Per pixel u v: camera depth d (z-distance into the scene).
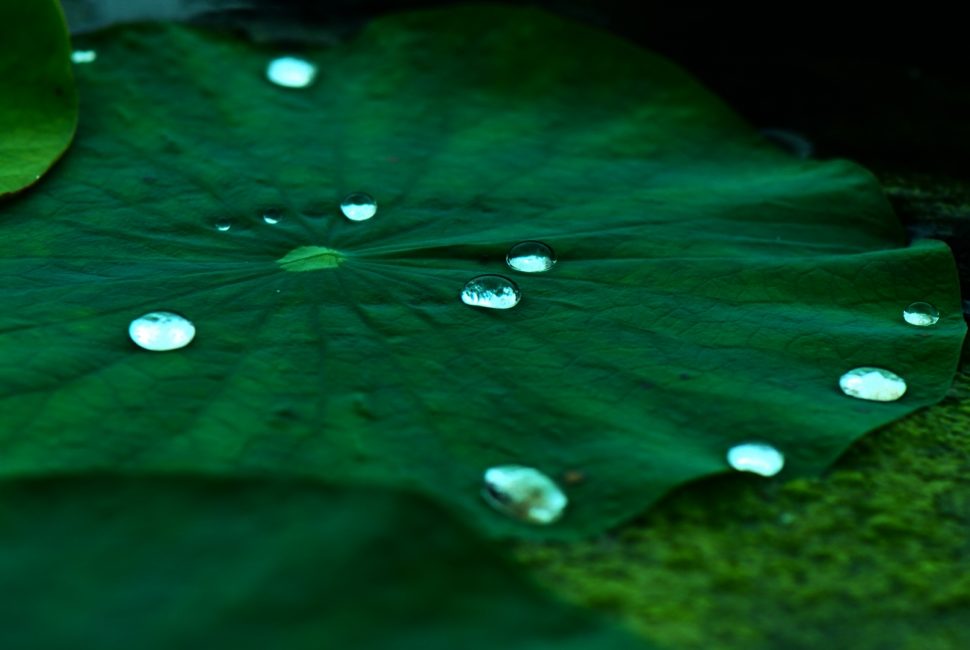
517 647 0.59
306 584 0.59
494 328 0.66
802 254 0.68
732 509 0.63
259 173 0.69
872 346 0.66
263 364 0.65
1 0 0.70
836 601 0.62
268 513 0.60
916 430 0.65
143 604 0.59
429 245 0.68
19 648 0.58
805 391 0.65
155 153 0.70
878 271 0.68
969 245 0.70
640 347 0.66
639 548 0.63
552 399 0.64
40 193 0.68
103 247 0.67
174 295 0.66
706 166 0.71
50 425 0.63
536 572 0.62
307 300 0.66
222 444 0.63
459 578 0.59
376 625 0.59
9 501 0.60
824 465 0.64
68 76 0.70
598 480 0.63
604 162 0.71
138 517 0.60
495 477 0.63
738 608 0.62
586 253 0.68
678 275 0.67
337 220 0.68
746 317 0.66
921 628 0.62
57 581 0.59
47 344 0.64
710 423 0.64
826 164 0.71
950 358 0.66
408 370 0.65
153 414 0.63
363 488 0.60
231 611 0.59
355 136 0.71
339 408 0.64
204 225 0.68
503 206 0.69
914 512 0.64
